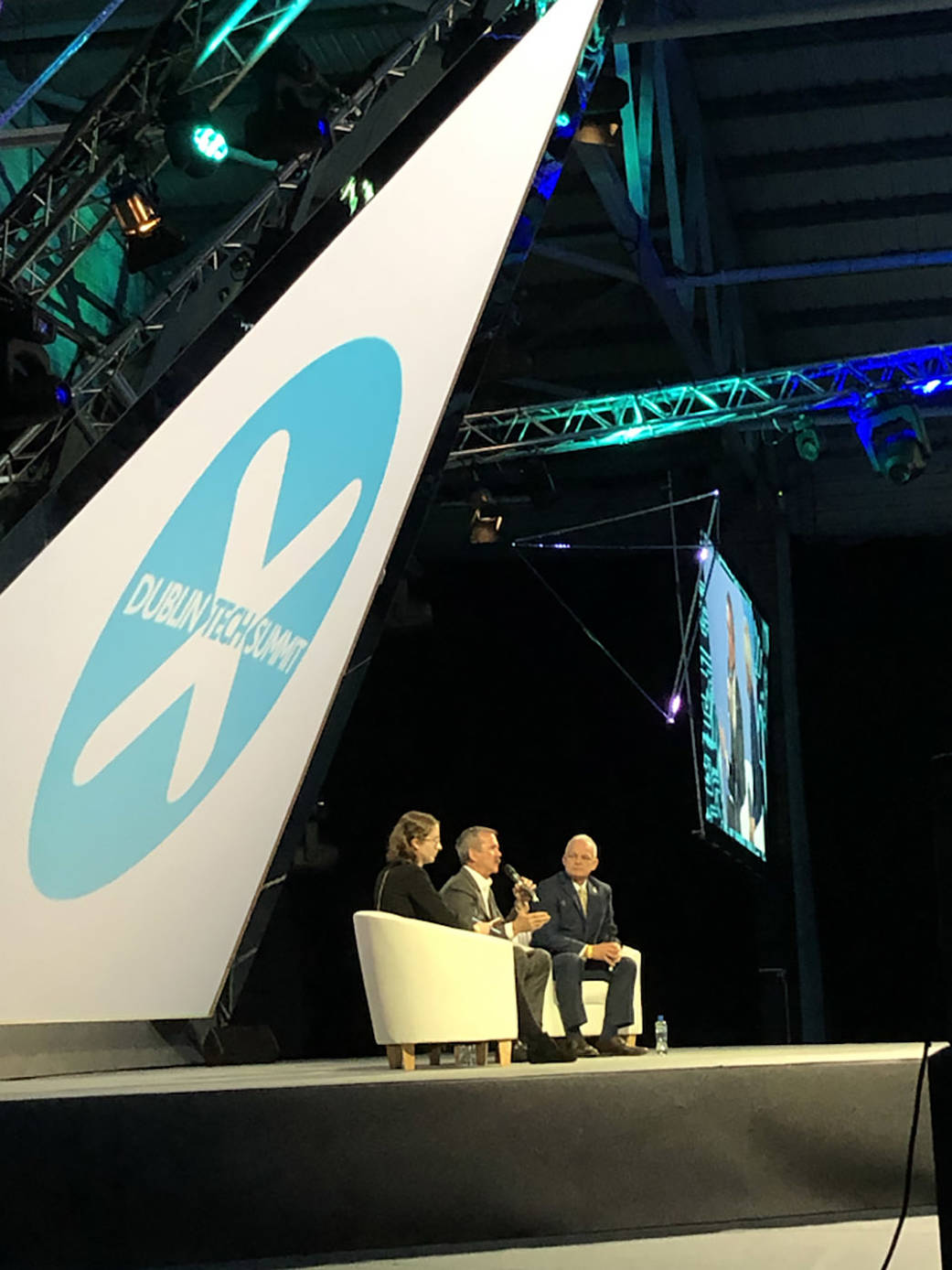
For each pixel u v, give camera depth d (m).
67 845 4.65
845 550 12.70
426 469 5.48
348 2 8.20
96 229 5.50
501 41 4.97
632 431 9.51
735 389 9.46
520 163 5.15
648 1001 12.36
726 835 9.86
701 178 9.42
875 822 12.49
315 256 4.70
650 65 8.25
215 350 4.55
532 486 10.03
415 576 12.84
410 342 5.18
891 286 10.71
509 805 12.67
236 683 5.07
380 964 4.57
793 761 11.85
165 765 4.89
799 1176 3.58
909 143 9.55
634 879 12.47
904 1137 3.68
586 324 10.99
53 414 4.67
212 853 5.27
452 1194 3.27
